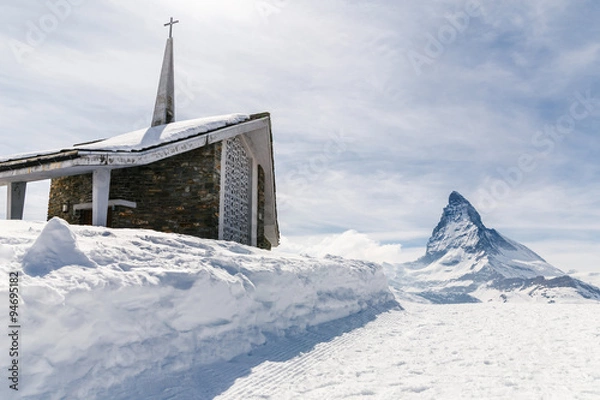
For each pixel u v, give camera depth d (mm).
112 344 4465
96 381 4094
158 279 5305
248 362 5805
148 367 4703
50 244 4750
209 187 12289
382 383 5133
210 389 4750
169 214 12336
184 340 5375
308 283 9164
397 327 9820
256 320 7012
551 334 8203
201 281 5797
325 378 5406
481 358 6414
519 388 4789
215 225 12297
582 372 5395
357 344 7695
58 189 13773
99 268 4930
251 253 9219
